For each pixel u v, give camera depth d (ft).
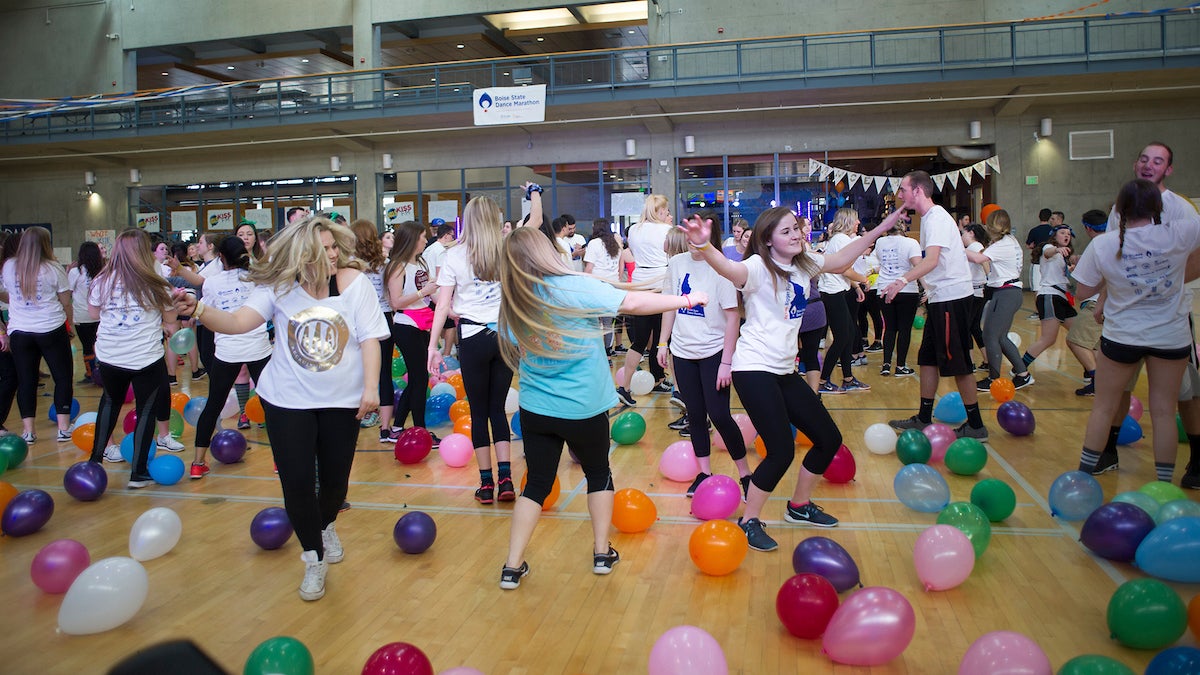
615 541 12.74
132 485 16.20
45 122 67.56
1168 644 8.71
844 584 10.34
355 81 61.93
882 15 57.62
